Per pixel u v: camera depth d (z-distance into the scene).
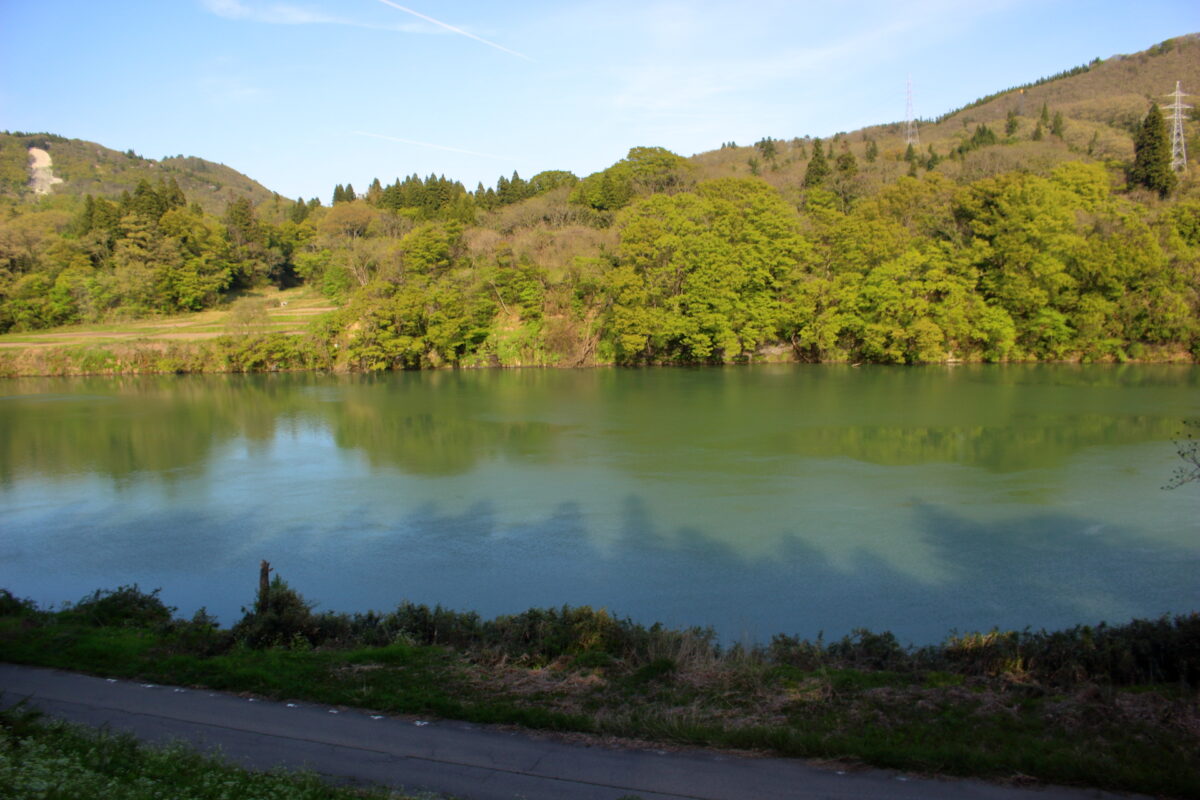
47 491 34.91
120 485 35.88
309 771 9.79
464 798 9.59
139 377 81.12
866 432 44.56
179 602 22.39
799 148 178.75
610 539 26.88
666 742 11.12
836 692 12.62
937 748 10.58
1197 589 21.59
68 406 60.88
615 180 118.25
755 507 30.20
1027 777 9.93
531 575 23.72
